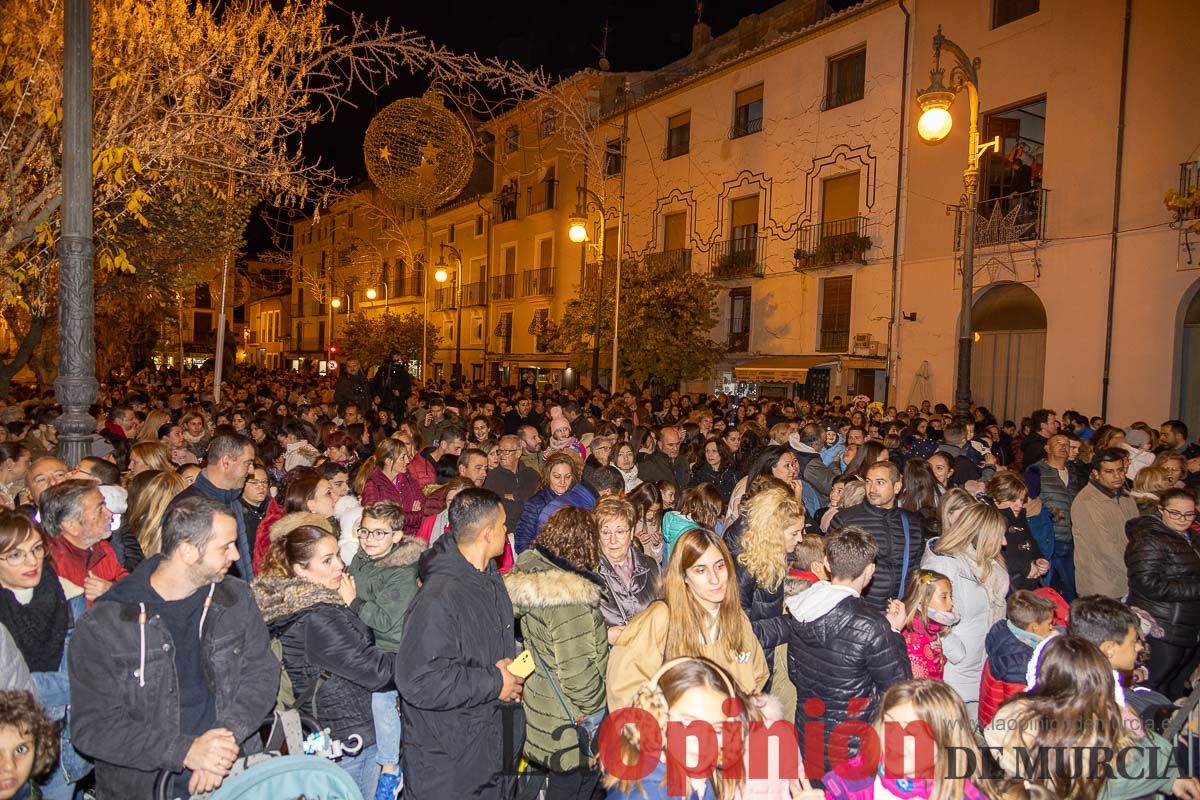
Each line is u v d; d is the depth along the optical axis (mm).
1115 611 3500
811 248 21547
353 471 7961
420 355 38719
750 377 22281
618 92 29500
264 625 3186
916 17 18984
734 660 3494
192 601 3000
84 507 3820
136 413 11281
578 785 3504
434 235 42438
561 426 8227
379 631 3975
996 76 17297
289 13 7586
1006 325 17531
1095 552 6156
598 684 3615
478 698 3146
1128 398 14836
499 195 35438
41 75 6547
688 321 21672
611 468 6051
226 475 4879
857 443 9352
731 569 3559
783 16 24391
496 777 3371
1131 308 14820
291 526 4098
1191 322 14148
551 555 3752
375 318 42688
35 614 3318
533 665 3383
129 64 7215
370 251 46812
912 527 5148
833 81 21344
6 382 12008
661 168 26922
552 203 32500
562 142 30469
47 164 7086
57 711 3352
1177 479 6141
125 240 10703
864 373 20266
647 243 27406
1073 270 15781
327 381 29266
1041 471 7598
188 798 2939
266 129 7680
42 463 4840
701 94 25406
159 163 7703
